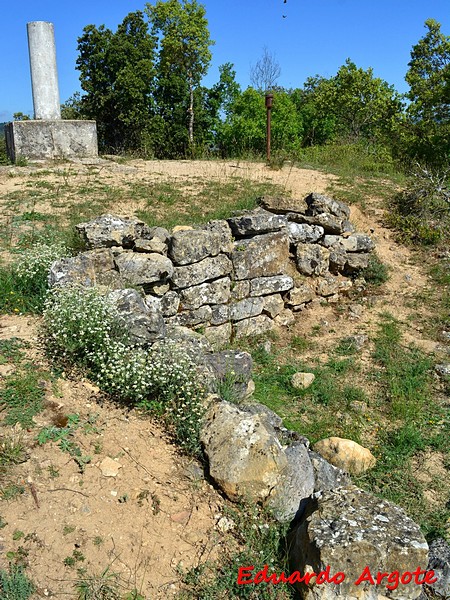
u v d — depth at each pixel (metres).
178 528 3.59
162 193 9.10
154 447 4.12
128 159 12.13
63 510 3.44
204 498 3.86
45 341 4.87
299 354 6.84
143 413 4.40
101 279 5.66
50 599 2.97
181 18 24.42
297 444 4.36
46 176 9.97
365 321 7.50
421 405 5.85
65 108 25.83
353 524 3.40
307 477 4.04
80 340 4.62
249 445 3.93
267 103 12.09
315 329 7.36
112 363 4.51
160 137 24.42
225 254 6.76
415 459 5.07
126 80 22.78
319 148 15.27
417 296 7.99
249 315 7.02
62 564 3.15
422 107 22.64
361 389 6.11
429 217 9.45
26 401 4.12
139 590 3.16
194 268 6.33
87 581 3.10
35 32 11.38
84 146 11.82
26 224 7.50
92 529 3.39
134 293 5.20
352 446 4.87
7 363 4.50
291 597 3.33
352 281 8.24
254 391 5.91
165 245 6.24
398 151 20.61
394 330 7.26
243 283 6.94
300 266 7.66
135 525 3.51
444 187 10.02
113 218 6.10
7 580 2.96
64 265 5.51
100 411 4.28
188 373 4.63
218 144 26.25
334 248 7.95
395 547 3.27
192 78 25.53
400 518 3.54
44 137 11.41
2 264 6.29
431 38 24.84
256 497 3.82
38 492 3.50
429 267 8.62
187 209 8.49
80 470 3.72
